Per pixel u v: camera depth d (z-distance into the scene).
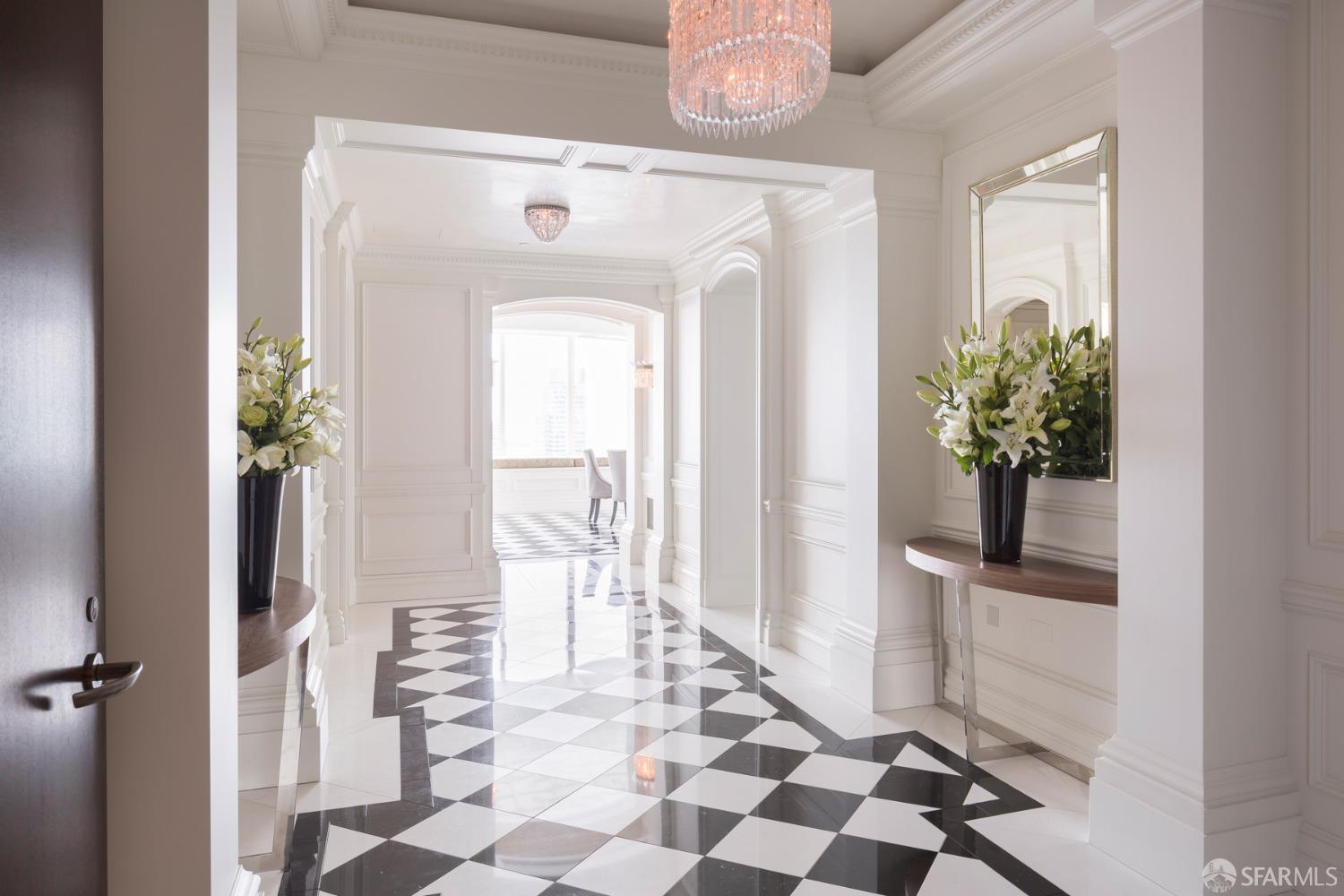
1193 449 2.49
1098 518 3.29
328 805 3.15
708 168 4.15
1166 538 2.58
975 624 4.10
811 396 5.26
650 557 7.96
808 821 3.02
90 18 1.38
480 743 3.79
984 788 3.29
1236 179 2.49
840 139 4.08
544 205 5.39
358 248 6.68
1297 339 2.53
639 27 3.61
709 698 4.42
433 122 3.47
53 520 1.23
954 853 2.78
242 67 3.27
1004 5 3.16
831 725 4.00
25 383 1.13
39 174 1.18
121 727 1.55
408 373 6.95
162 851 1.57
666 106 3.79
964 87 3.70
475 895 2.53
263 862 2.66
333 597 5.54
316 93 3.35
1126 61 2.72
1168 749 2.57
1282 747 2.54
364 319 6.82
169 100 1.56
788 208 5.39
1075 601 3.07
